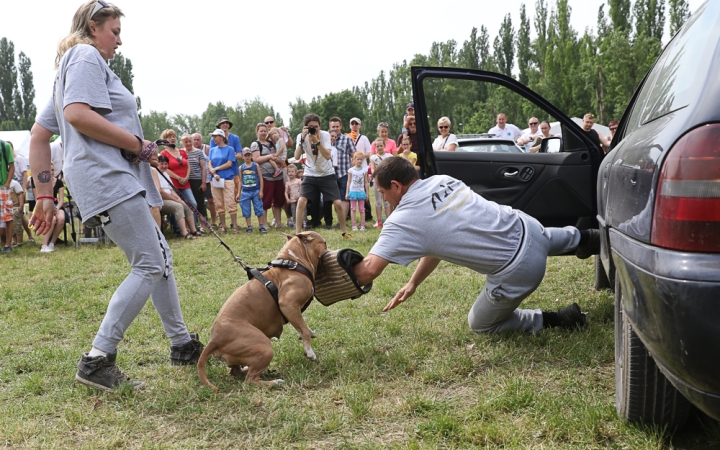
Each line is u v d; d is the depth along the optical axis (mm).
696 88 1929
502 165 4430
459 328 3953
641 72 36188
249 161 10539
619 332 2533
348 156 10641
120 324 3188
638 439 2311
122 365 3609
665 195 1788
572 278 5352
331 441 2520
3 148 9219
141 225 3189
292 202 11266
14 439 2623
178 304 3566
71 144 3143
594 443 2332
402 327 4133
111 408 2938
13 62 71750
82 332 4445
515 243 3396
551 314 3822
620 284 2363
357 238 8914
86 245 9695
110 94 3174
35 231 3451
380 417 2723
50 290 6082
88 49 3074
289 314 3309
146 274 3236
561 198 4398
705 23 2312
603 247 2898
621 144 2852
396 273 6066
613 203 2445
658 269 1757
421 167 4457
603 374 3039
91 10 3193
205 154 11320
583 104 43250
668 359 1771
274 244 8766
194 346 3605
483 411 2674
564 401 2699
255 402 2898
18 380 3453
